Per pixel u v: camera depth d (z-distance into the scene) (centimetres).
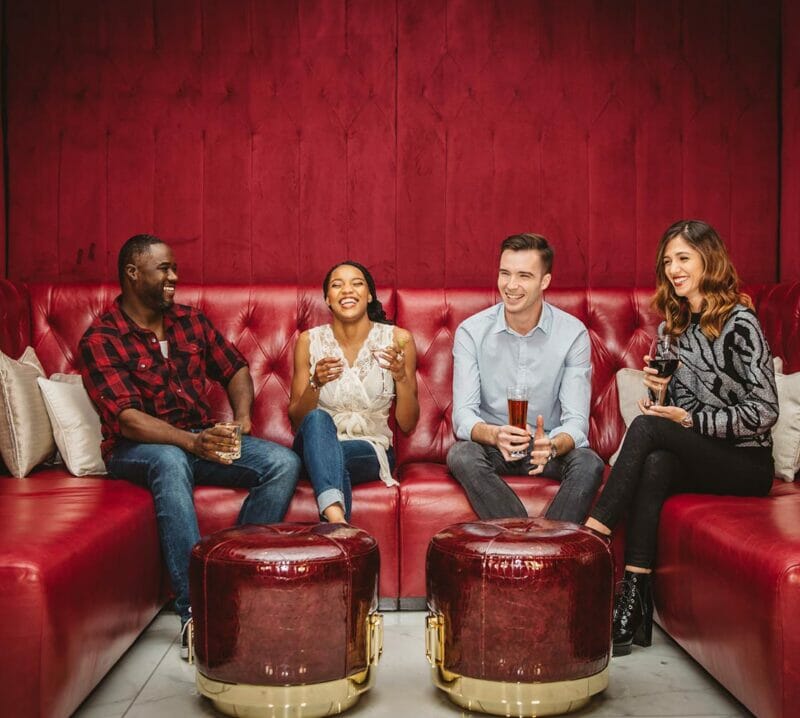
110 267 358
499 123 362
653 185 365
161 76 358
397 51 361
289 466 264
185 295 326
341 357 299
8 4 353
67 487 251
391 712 200
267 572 187
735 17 364
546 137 363
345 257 362
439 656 202
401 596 274
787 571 170
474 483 264
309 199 361
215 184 360
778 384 284
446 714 200
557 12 362
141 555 233
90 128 356
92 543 194
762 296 330
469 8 361
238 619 189
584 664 195
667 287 267
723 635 197
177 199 359
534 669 191
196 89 359
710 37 364
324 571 189
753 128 365
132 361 282
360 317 298
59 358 319
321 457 259
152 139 358
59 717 175
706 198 365
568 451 272
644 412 253
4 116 354
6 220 356
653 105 364
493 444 271
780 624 170
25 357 305
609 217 365
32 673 167
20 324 314
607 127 364
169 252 291
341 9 360
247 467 267
